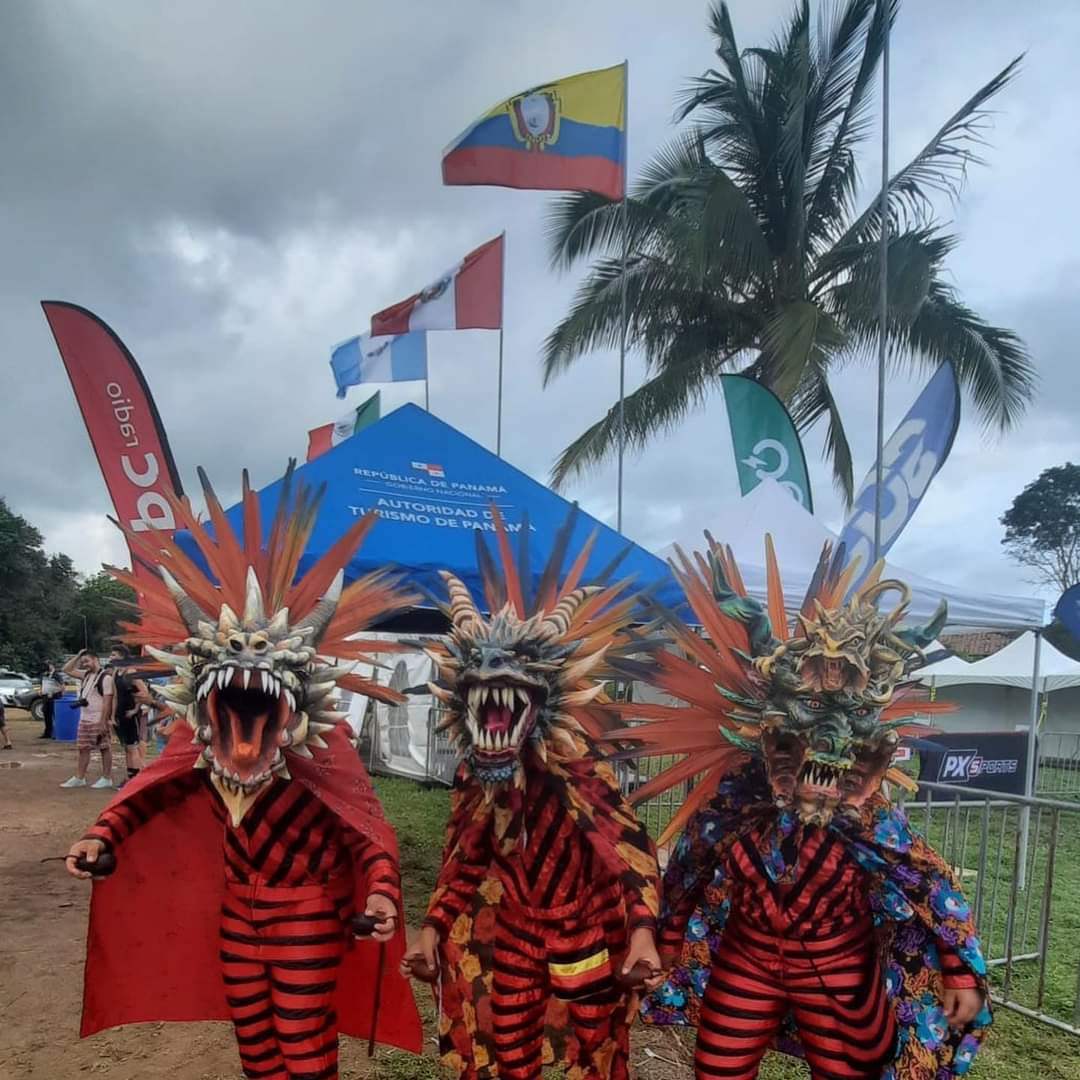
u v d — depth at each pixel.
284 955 2.79
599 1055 2.86
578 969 2.77
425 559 4.57
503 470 5.56
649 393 13.37
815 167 13.35
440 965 2.97
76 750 14.85
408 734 11.72
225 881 2.92
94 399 6.58
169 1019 3.16
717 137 13.60
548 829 2.71
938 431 6.79
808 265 13.31
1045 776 14.82
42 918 5.93
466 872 2.84
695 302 13.20
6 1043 4.14
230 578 2.92
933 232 12.38
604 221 13.19
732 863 2.65
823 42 12.85
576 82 8.38
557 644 2.67
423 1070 3.92
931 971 2.66
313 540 4.39
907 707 2.67
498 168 8.29
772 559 2.82
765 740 2.53
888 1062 2.67
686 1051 4.22
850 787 2.49
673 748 2.73
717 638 2.75
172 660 2.61
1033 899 6.92
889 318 12.02
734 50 13.34
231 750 2.51
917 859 2.55
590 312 13.51
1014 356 12.95
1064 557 39.34
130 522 6.54
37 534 45.03
